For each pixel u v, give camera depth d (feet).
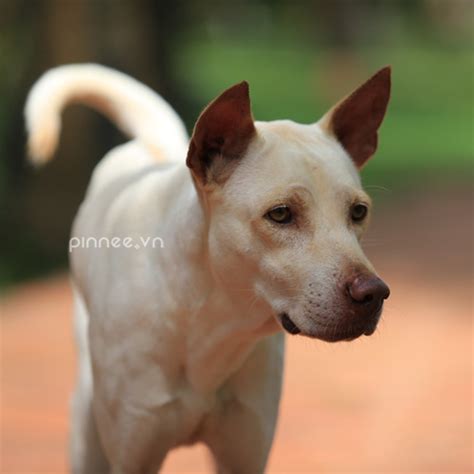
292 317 19.49
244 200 19.70
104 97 30.01
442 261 66.18
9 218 72.64
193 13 105.70
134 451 22.16
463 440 37.32
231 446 22.84
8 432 38.32
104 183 27.32
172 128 29.37
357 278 18.81
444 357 47.47
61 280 64.39
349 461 35.50
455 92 167.32
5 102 84.69
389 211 83.35
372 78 21.45
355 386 43.65
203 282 20.85
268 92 146.30
